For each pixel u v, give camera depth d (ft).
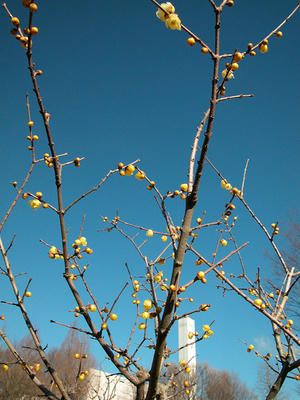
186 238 6.96
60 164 8.49
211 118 6.58
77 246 8.71
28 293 9.02
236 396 60.85
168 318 6.60
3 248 9.11
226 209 8.68
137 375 8.05
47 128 7.98
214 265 8.06
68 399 8.07
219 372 62.75
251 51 7.30
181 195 8.54
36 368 9.57
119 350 7.97
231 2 6.70
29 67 7.32
